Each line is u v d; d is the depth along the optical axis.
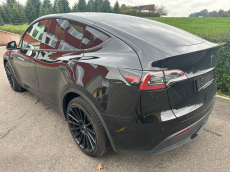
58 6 84.69
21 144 2.53
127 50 1.84
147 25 2.38
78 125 2.33
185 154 2.37
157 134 1.69
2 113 3.36
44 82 2.80
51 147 2.48
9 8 85.56
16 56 3.55
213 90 2.23
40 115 3.29
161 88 1.59
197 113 1.89
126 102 1.67
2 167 2.13
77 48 2.27
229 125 2.97
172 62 1.64
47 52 2.67
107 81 1.78
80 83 2.02
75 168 2.14
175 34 2.22
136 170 2.12
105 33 2.08
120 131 1.80
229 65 4.03
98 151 2.11
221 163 2.21
